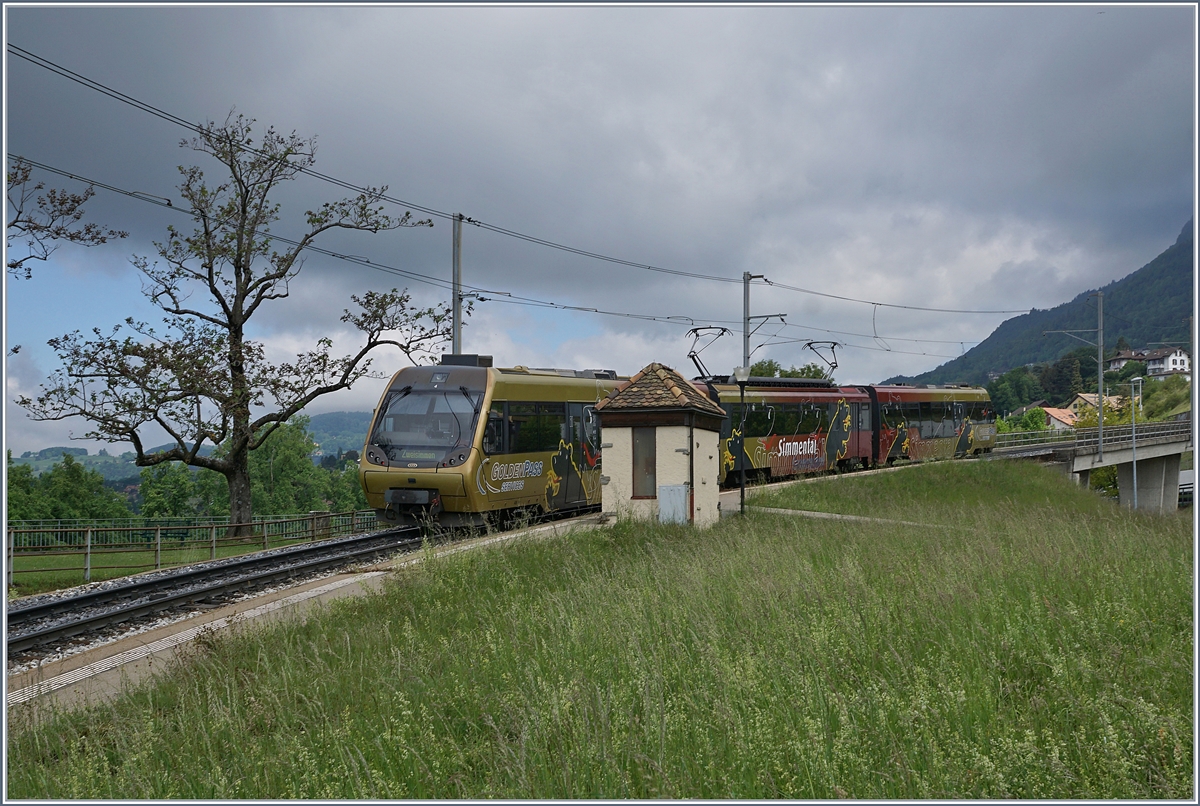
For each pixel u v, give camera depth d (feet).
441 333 96.73
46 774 19.29
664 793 14.82
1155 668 18.88
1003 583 27.58
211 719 21.85
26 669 31.01
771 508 67.10
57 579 57.67
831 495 77.97
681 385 57.47
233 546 81.46
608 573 37.27
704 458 56.85
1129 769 14.82
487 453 59.82
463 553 42.52
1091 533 40.57
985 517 52.75
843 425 109.91
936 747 15.56
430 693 21.72
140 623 38.50
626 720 17.51
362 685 23.84
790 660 20.33
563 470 68.39
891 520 55.01
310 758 17.97
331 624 32.58
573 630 25.00
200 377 82.43
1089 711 16.69
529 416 64.75
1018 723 16.74
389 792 16.37
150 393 79.92
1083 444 167.73
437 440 59.52
